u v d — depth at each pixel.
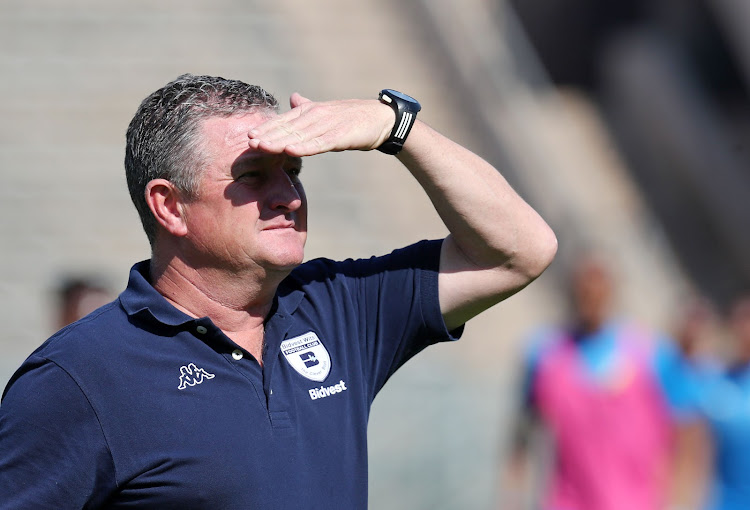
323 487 8.27
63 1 38.31
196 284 8.62
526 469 19.50
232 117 8.39
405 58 42.03
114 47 37.34
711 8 55.59
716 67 57.69
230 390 8.09
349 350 9.12
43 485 7.59
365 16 42.62
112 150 34.53
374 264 9.73
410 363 28.53
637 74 56.88
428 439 25.64
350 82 39.81
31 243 32.09
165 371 7.99
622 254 42.94
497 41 47.81
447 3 46.09
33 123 34.88
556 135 50.47
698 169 52.16
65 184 33.53
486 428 26.03
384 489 25.22
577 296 19.06
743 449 19.66
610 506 18.36
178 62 37.41
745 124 56.34
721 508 19.73
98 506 7.82
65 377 7.75
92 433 7.70
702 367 20.70
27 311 30.19
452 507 25.52
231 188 8.27
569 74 58.16
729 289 46.16
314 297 9.23
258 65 38.66
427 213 36.06
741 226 50.44
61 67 36.41
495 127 42.44
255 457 7.95
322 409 8.59
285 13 41.22
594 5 58.94
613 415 18.52
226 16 39.75
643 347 18.88
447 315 9.55
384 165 37.19
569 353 18.78
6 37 36.97
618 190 48.28
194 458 7.77
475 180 9.12
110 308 8.43
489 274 9.41
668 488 19.27
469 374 30.72
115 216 33.22
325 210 35.28
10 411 7.75
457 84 42.38
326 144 8.24
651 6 59.09
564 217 41.34
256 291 8.60
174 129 8.30
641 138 53.50
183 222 8.46
